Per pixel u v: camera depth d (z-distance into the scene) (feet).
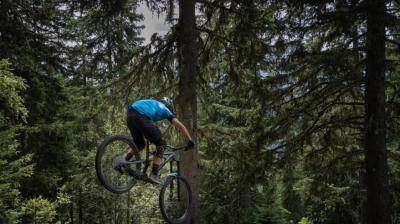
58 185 59.52
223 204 63.31
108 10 39.70
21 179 49.32
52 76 53.93
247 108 44.65
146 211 71.51
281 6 38.04
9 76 32.09
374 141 36.47
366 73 36.86
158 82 41.47
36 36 51.08
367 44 36.24
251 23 37.88
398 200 40.83
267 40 39.11
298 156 41.65
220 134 43.32
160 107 20.86
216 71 44.21
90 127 43.32
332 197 46.14
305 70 40.40
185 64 39.24
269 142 40.57
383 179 36.37
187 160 39.14
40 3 49.70
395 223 44.01
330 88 36.40
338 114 41.96
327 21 35.06
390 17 32.73
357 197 43.91
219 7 40.09
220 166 47.60
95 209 72.69
